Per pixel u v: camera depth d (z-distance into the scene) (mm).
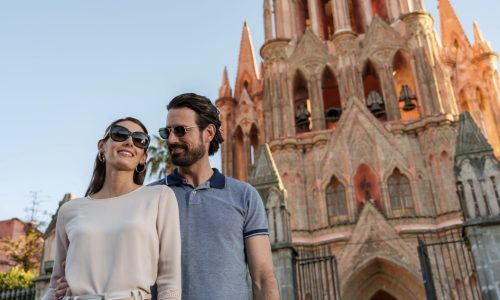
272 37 42125
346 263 29469
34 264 53531
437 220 30359
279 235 15617
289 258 14898
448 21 43250
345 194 33094
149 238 3691
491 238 12812
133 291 3453
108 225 3654
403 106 36125
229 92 44219
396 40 38875
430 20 38375
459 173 14508
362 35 41812
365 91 41344
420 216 30531
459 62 40125
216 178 4707
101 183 4438
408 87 36531
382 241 29547
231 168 39969
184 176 4848
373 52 38812
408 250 28969
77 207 3928
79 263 3537
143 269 3578
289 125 36750
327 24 46969
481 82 39188
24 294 18312
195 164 4820
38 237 55031
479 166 14359
